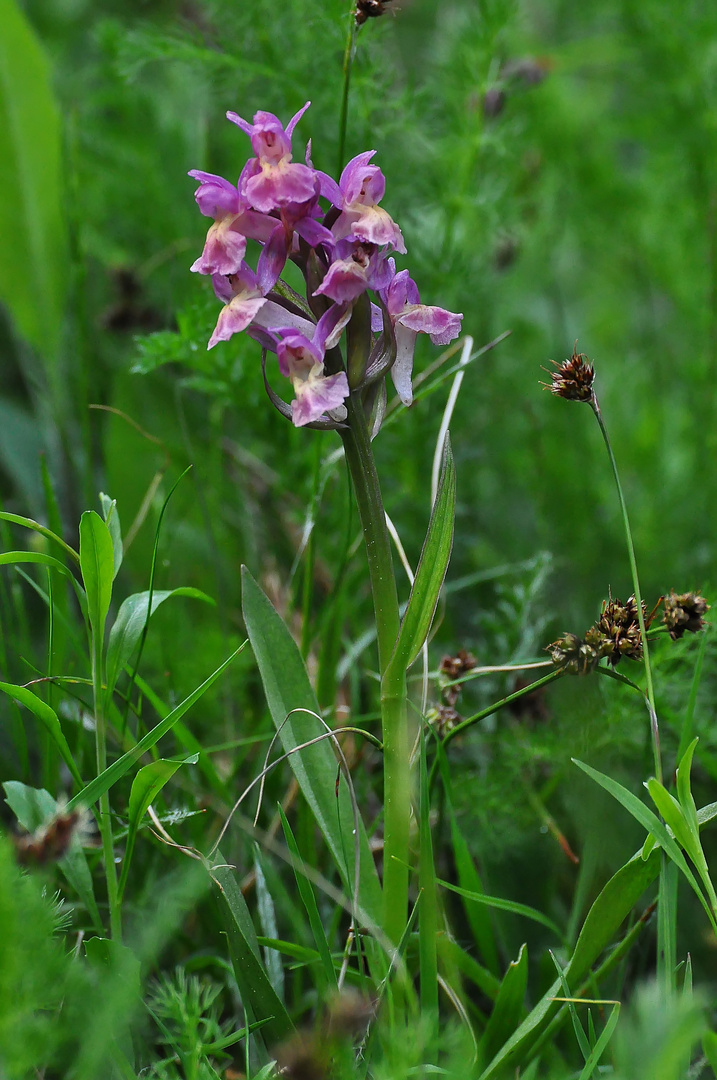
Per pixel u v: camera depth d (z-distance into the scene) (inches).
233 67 27.6
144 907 22.8
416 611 21.6
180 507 27.6
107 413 28.5
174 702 24.8
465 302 28.9
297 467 27.4
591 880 22.8
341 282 21.1
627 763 24.7
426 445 28.0
